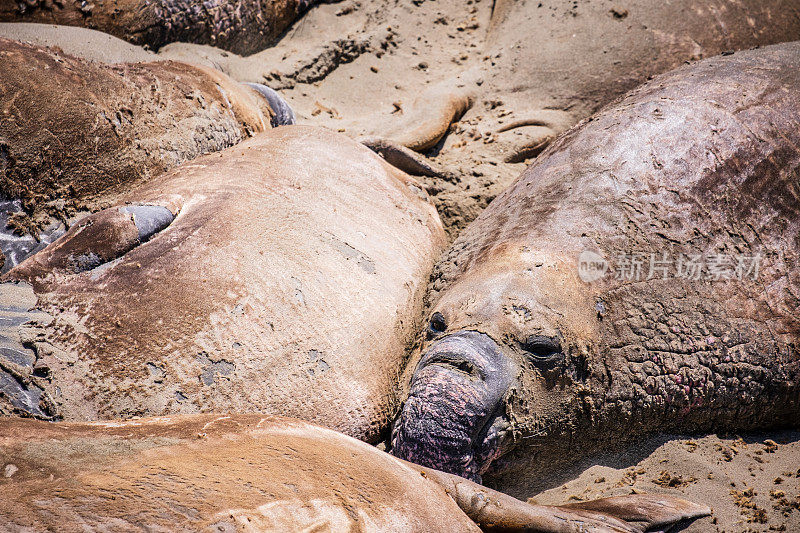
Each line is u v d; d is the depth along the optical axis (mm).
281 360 14797
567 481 15336
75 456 9586
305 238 16875
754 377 16062
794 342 16500
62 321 13578
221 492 8938
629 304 16000
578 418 15219
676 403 15695
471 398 14258
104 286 14297
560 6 28578
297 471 10047
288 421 12086
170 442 10492
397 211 20000
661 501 13430
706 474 14664
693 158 17703
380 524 9805
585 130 19641
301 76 28281
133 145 18281
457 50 30328
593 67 26453
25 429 10086
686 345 15891
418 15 31609
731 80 19469
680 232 16906
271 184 18094
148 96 19469
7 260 15523
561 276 15945
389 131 25203
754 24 26641
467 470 14320
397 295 17469
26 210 16203
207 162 18812
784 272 17203
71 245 14852
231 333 14492
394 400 16219
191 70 21719
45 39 23078
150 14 26641
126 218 15219
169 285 14562
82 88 17953
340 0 32312
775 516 13234
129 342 13648
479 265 17203
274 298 15320
